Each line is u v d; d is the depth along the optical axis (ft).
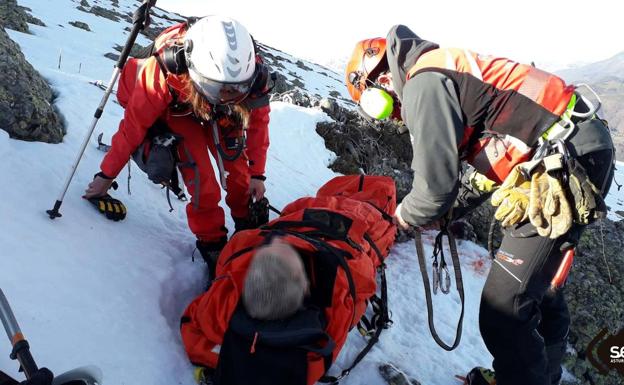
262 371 6.89
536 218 7.22
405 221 7.82
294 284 7.27
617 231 25.11
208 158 9.78
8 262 7.96
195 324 8.18
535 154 7.34
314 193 18.67
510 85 7.11
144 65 8.84
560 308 9.27
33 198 9.75
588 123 7.30
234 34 8.41
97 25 66.33
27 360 5.73
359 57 8.47
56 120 12.50
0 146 10.59
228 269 8.18
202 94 8.63
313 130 24.17
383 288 10.03
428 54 7.39
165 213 12.00
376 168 24.13
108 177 10.04
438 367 10.92
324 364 7.31
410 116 7.28
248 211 11.40
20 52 13.88
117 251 9.62
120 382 7.16
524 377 8.08
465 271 17.17
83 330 7.61
